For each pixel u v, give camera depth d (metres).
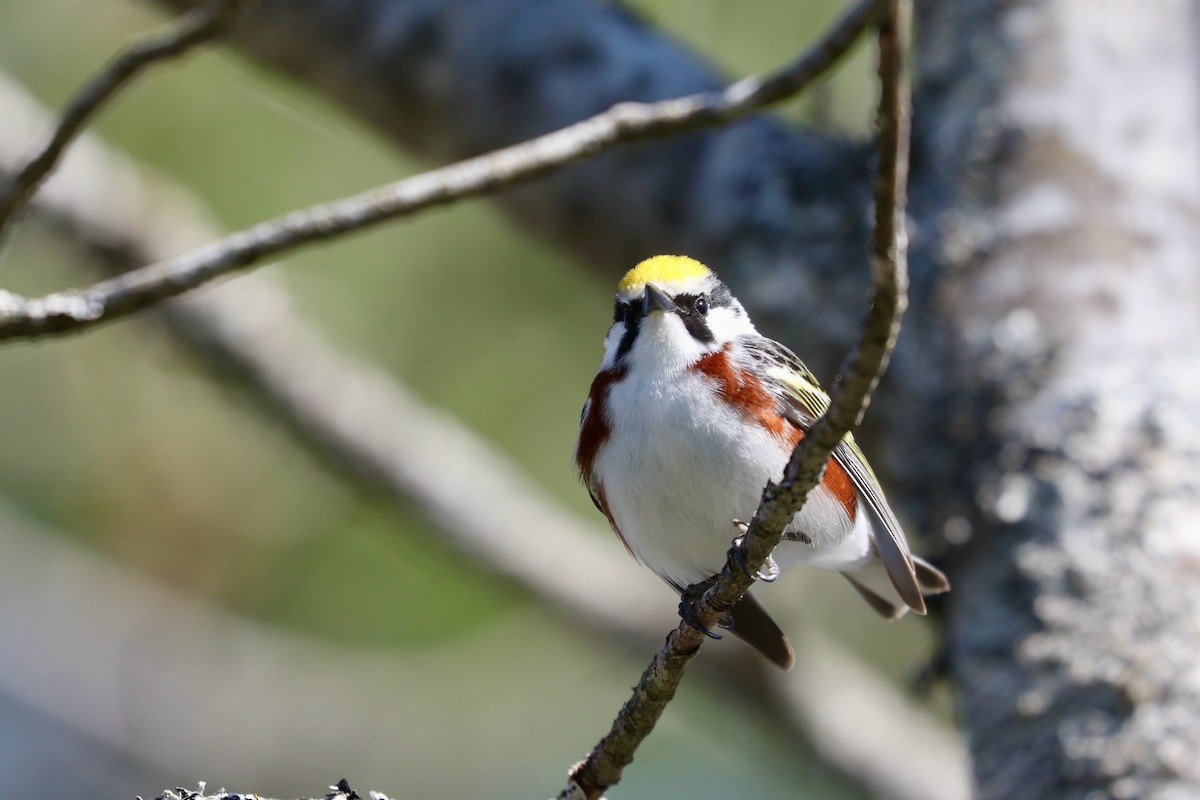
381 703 14.46
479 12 11.31
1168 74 10.07
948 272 9.43
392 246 12.46
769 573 6.91
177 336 12.27
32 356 12.62
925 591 8.46
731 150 10.67
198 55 11.98
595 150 7.35
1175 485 8.34
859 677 13.60
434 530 12.67
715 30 12.09
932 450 9.10
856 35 7.07
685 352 7.77
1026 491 8.59
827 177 10.34
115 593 13.54
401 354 12.86
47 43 12.38
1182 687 7.63
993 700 8.08
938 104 10.13
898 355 9.45
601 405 7.95
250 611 13.13
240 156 12.34
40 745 14.70
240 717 14.56
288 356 12.41
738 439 7.53
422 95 11.37
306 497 13.12
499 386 12.92
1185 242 9.47
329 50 11.39
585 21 11.34
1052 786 7.59
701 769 15.07
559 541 13.10
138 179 12.19
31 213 11.85
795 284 10.06
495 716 14.44
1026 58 9.94
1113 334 9.02
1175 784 7.35
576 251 11.33
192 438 12.91
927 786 13.23
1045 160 9.59
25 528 12.87
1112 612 7.97
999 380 8.98
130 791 14.51
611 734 5.95
